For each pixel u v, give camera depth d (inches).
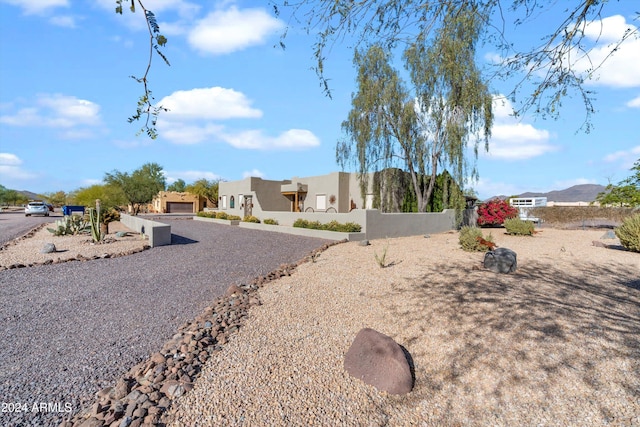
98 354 151.6
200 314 205.2
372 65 620.7
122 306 219.6
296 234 685.3
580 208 936.9
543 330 174.4
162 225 496.4
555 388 129.0
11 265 322.7
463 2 129.8
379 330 181.2
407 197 827.4
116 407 108.9
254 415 112.0
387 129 733.3
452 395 128.4
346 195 958.4
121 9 75.1
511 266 300.7
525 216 1027.9
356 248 475.5
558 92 133.3
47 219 1114.1
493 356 151.6
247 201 1156.5
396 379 132.0
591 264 348.5
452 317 193.5
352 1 127.7
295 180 1119.0
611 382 130.8
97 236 513.7
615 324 182.4
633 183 796.0
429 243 530.9
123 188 1482.5
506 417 115.8
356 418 114.3
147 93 79.9
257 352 153.9
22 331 177.3
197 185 2078.0
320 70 145.0
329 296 237.1
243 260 385.7
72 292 249.9
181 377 129.6
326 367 144.3
